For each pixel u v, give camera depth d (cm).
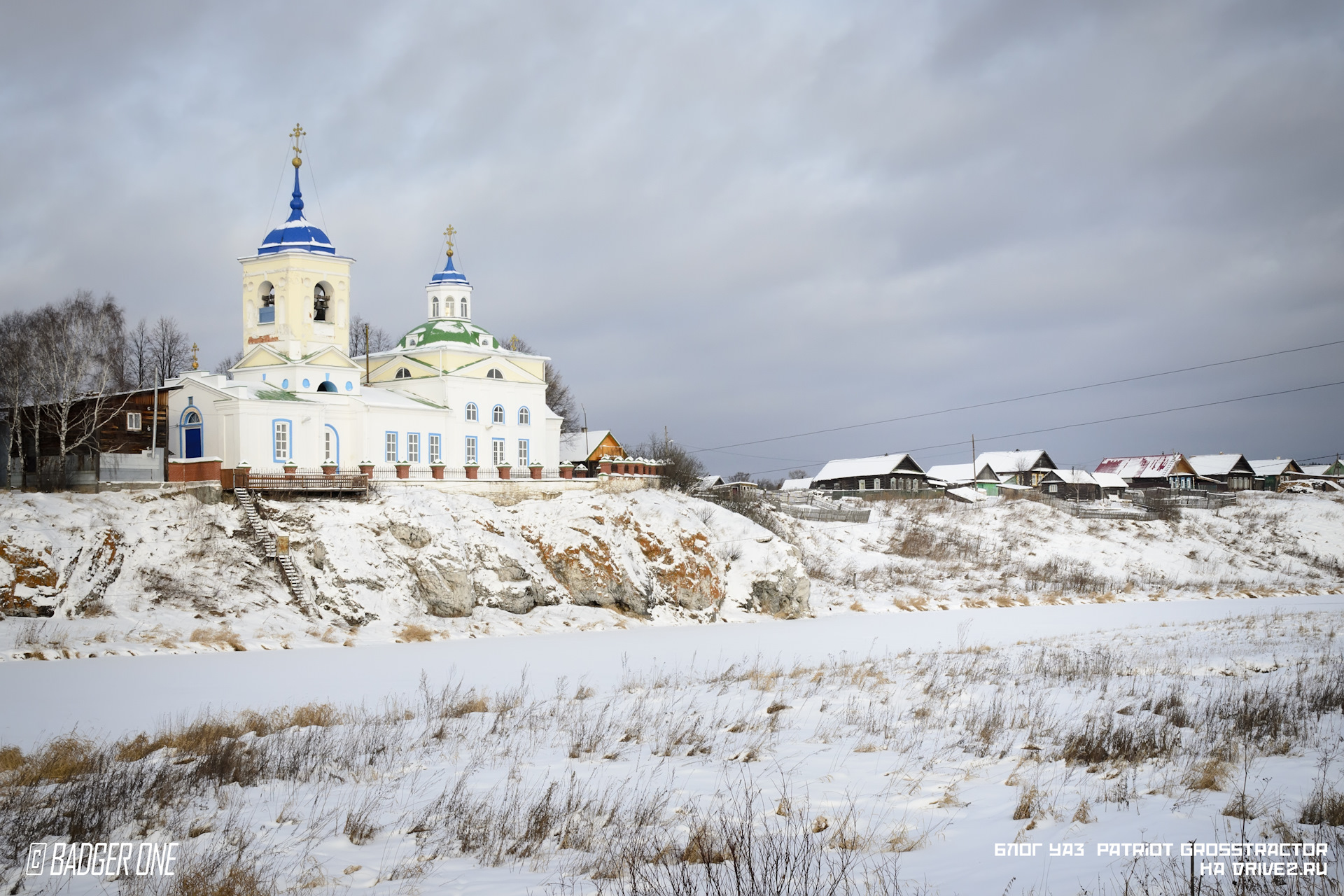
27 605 5378
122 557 5912
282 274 8031
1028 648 4894
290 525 6531
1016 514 12075
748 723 2827
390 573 6488
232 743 2595
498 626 6531
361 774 2350
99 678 4331
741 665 4731
